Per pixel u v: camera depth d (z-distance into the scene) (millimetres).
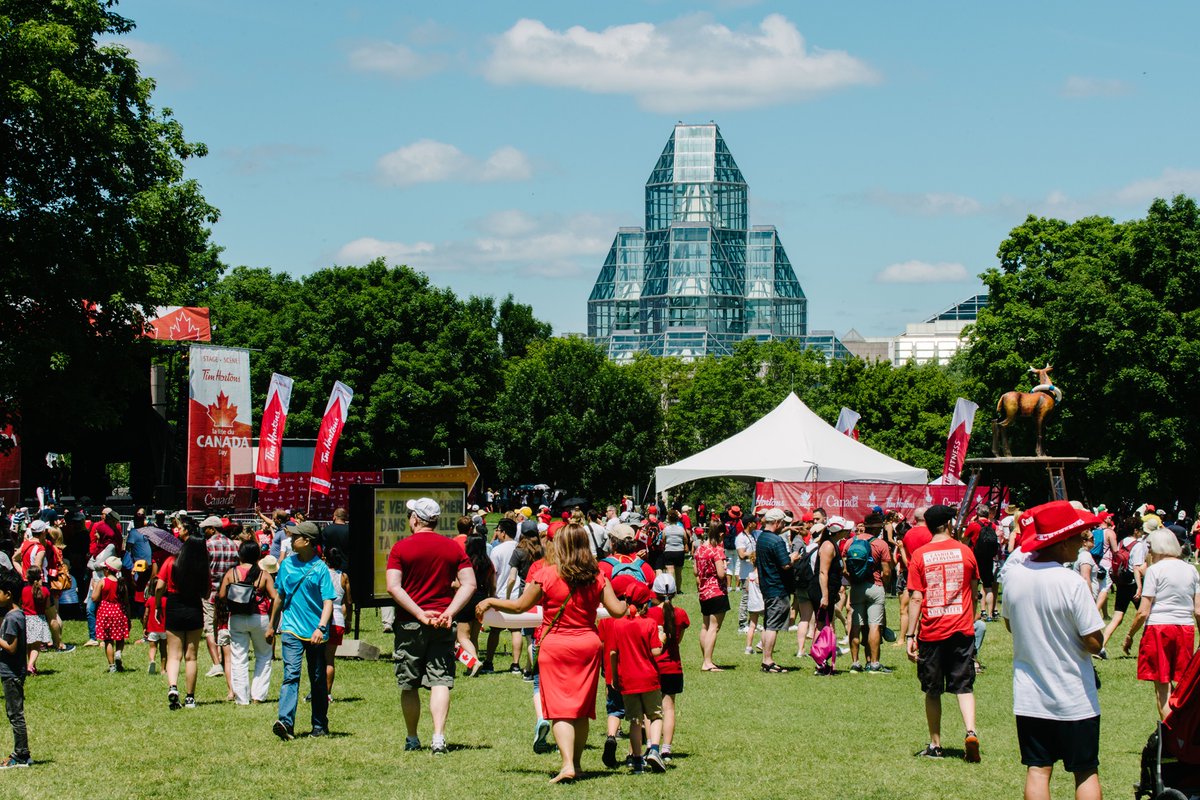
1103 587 24828
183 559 14172
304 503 33031
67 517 24969
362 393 65438
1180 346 44594
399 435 64938
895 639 20875
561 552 9898
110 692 15438
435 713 11102
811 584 18344
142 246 32188
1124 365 45375
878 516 18516
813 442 34125
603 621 10414
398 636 11211
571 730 9789
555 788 9461
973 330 57562
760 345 97000
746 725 12820
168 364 44031
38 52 29078
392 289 67312
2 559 15812
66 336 30094
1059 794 9320
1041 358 51219
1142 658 12055
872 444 75500
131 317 32094
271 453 30672
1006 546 25953
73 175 31250
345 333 65125
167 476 43250
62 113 29500
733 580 34938
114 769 10586
